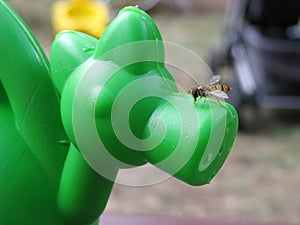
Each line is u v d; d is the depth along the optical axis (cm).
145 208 77
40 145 26
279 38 106
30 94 26
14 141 26
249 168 90
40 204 26
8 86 26
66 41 24
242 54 104
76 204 26
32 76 26
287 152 96
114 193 81
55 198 26
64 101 23
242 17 109
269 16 108
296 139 101
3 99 27
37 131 26
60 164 26
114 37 23
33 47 26
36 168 26
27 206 26
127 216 44
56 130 26
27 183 26
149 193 81
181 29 170
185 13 188
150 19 23
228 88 24
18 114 26
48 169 26
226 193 82
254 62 101
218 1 206
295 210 78
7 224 26
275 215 77
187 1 199
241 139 100
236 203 79
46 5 189
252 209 78
